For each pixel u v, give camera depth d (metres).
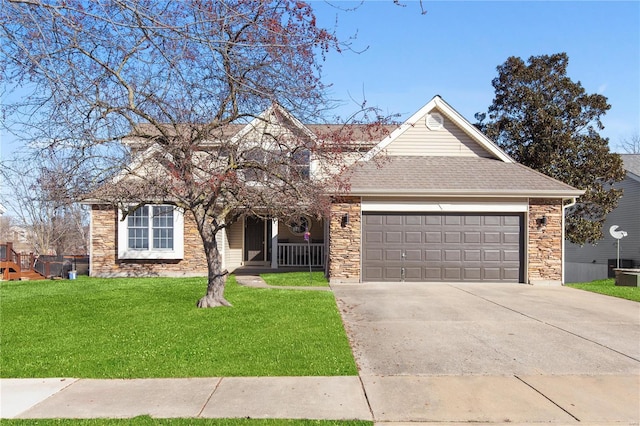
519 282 15.20
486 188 14.92
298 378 6.07
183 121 9.62
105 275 17.38
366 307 10.72
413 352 7.23
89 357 6.91
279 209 10.54
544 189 14.89
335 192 12.99
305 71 7.80
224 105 9.66
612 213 24.39
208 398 5.39
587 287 14.44
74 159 8.78
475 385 5.86
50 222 30.55
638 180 22.75
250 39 6.63
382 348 7.45
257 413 4.96
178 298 11.91
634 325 9.04
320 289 13.51
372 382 5.95
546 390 5.70
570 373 6.32
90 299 11.97
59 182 8.82
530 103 22.62
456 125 17.78
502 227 15.22
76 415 4.93
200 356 6.89
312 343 7.52
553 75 22.95
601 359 6.91
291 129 10.33
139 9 5.23
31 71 6.00
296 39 6.04
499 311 10.33
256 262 21.03
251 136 11.28
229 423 4.69
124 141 9.80
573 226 22.08
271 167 9.95
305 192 10.44
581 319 9.55
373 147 15.53
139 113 9.16
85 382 5.96
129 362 6.66
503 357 7.00
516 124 22.89
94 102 8.41
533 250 15.10
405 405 5.21
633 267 22.89
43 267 19.44
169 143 9.34
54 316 9.83
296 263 20.47
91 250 17.44
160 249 17.28
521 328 8.76
